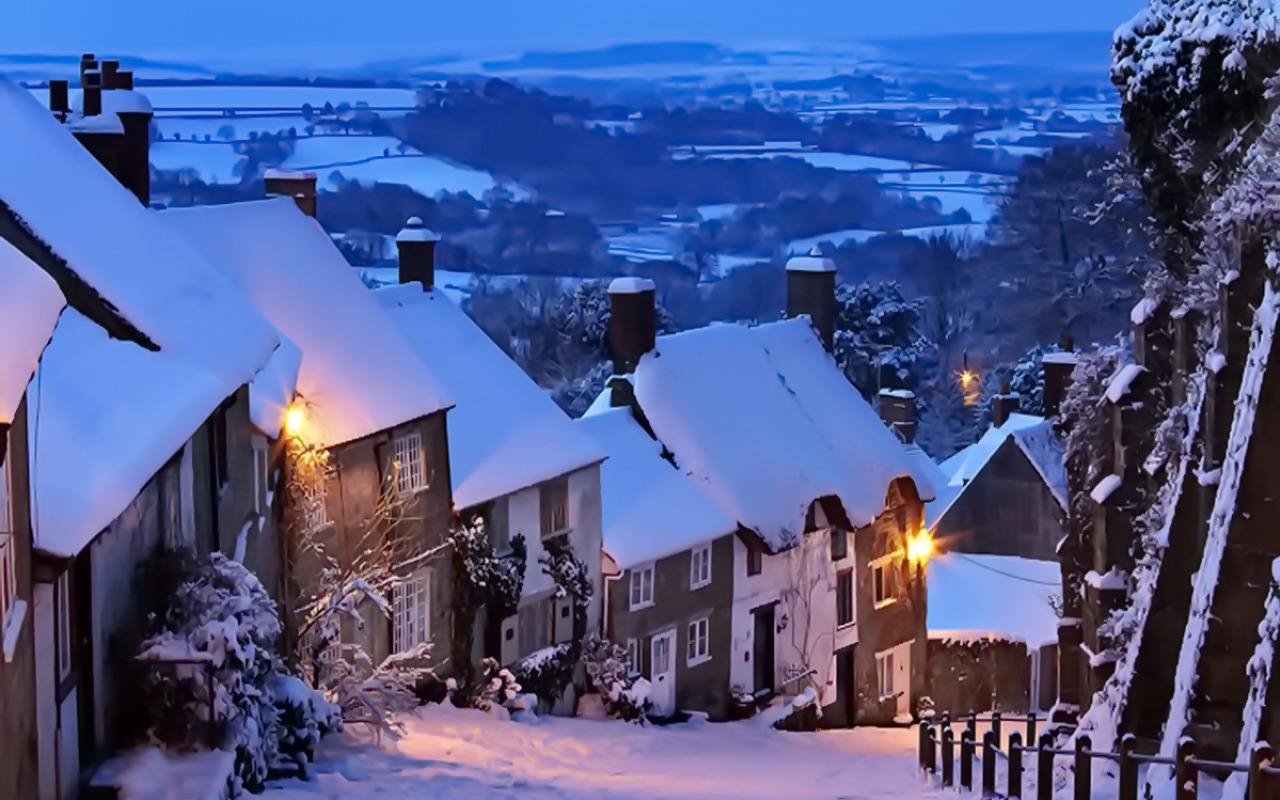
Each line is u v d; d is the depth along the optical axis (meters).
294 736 18.92
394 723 22.52
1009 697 45.66
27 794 13.06
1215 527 19.31
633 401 40.00
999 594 46.84
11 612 12.53
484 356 35.88
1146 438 26.00
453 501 31.38
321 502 27.22
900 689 43.78
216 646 16.41
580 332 73.62
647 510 37.16
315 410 27.52
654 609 36.47
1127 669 22.12
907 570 43.97
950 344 81.75
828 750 33.06
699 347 42.28
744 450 39.97
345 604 24.62
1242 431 18.92
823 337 47.16
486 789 18.38
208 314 20.95
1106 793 19.58
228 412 21.08
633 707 34.34
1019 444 47.81
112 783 15.07
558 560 34.12
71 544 13.77
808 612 40.56
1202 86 24.02
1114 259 70.38
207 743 16.38
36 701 13.55
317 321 29.36
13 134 21.02
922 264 83.75
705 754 29.80
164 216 28.55
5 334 11.37
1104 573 26.19
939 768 23.67
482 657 32.03
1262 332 18.78
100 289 19.17
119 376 17.78
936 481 51.38
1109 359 28.80
